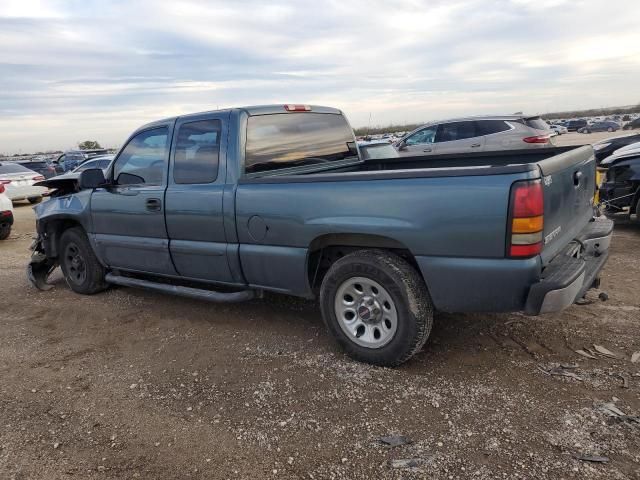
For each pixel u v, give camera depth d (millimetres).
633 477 2453
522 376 3438
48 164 25141
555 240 3408
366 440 2885
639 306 4523
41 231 6172
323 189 3664
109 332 4801
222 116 4289
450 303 3354
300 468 2697
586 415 2945
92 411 3395
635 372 3385
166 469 2756
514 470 2555
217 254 4352
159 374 3863
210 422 3170
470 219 3123
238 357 4051
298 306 5113
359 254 3631
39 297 6145
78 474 2754
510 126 12164
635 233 7539
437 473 2580
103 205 5332
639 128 52812
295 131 4734
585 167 4113
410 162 5422
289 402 3326
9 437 3141
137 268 5258
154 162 4836
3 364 4227
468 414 3051
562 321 4266
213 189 4281
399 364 3637
